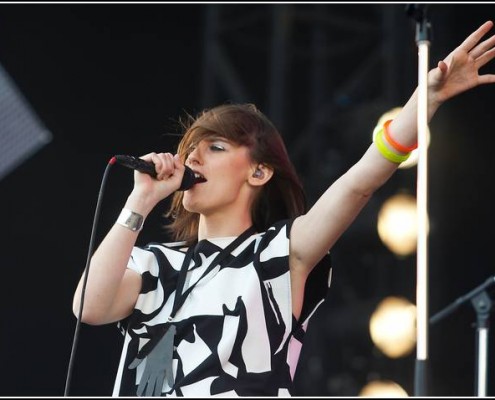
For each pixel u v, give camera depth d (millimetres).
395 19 16391
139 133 18297
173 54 18328
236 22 17469
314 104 16906
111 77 18344
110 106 18297
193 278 6332
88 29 18266
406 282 16047
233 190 6527
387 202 16000
